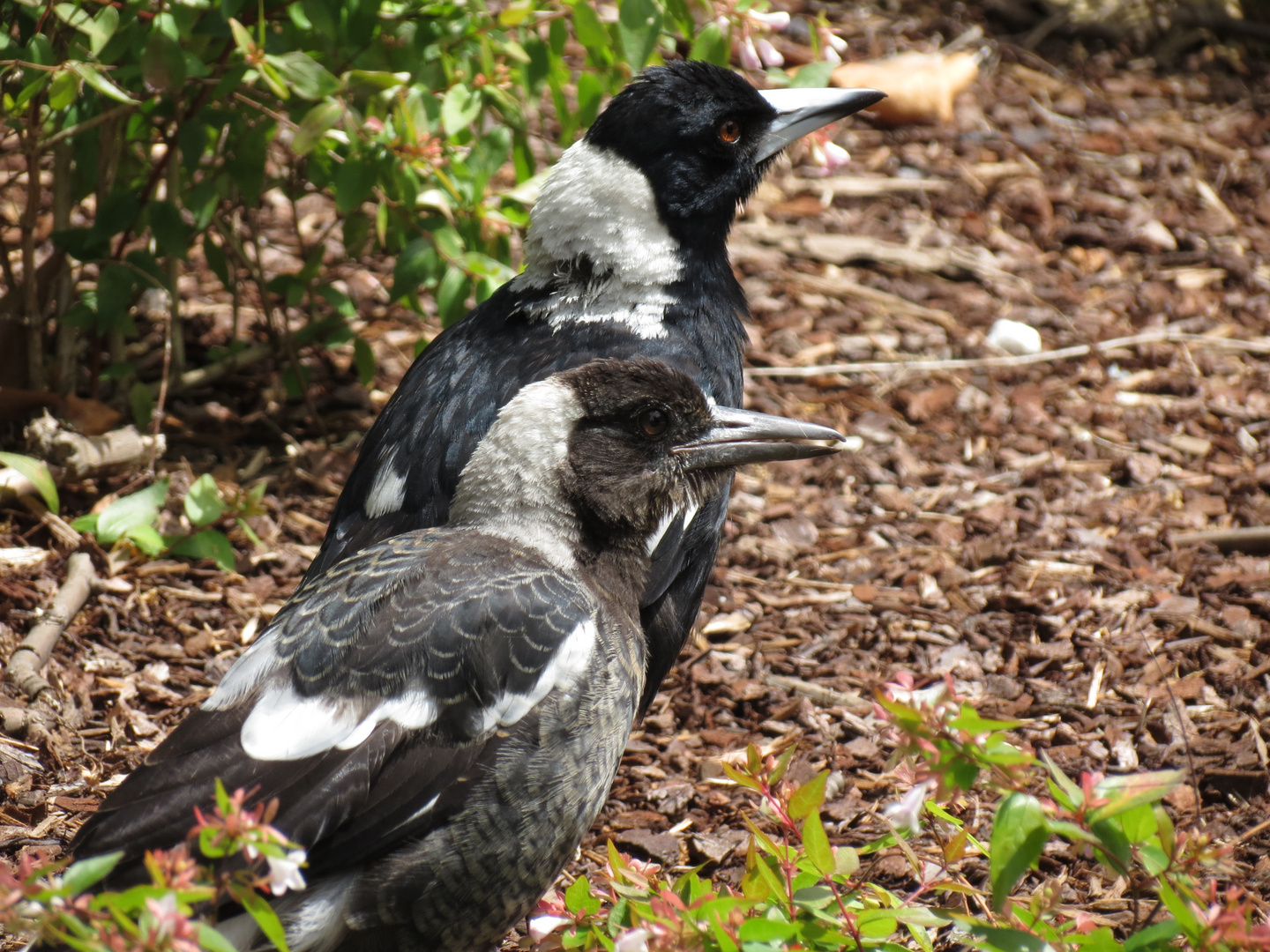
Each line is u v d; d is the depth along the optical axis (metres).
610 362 7.66
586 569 7.41
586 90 11.57
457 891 6.66
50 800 8.55
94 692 9.64
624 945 5.54
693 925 5.57
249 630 10.48
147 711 9.57
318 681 6.50
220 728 6.35
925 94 19.23
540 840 6.80
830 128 10.62
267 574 11.12
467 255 11.12
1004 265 16.62
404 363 14.18
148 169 12.40
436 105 11.02
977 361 14.86
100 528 10.30
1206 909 5.30
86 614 10.35
